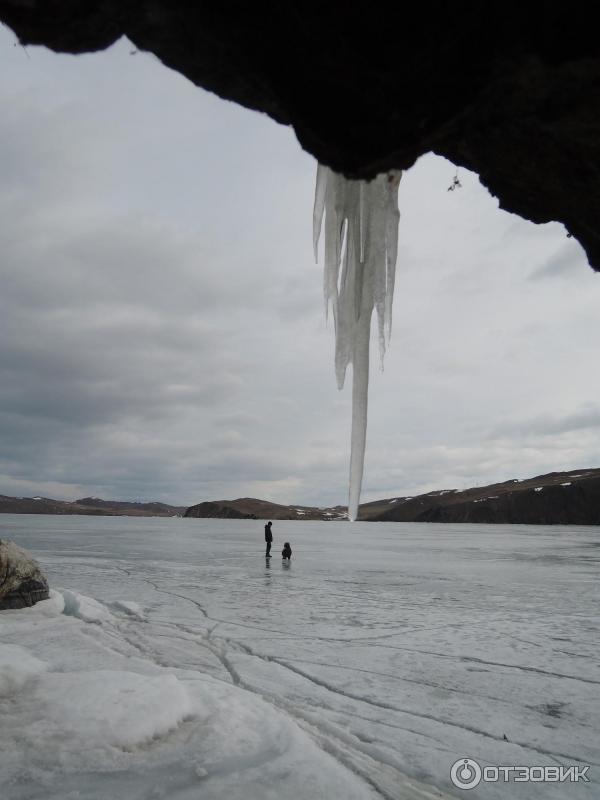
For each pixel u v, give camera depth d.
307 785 4.55
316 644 10.52
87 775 4.56
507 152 2.41
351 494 3.76
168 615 13.26
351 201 3.44
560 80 1.80
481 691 7.84
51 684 6.46
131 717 5.53
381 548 48.47
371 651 10.06
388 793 4.65
